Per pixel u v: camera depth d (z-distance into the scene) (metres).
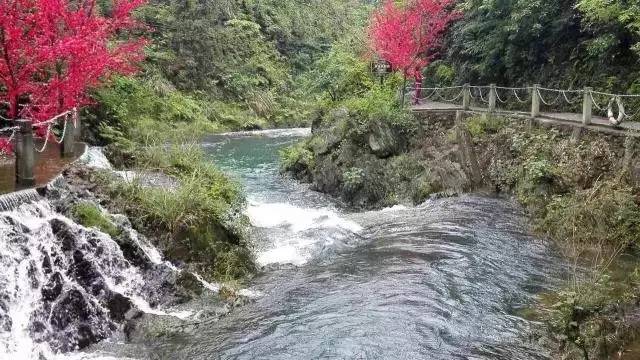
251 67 36.38
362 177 15.13
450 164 14.34
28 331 6.05
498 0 16.42
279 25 42.16
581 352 5.88
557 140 12.47
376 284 7.98
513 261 8.93
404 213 12.41
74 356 6.03
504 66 18.17
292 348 6.18
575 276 8.05
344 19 49.25
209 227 8.72
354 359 5.89
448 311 7.04
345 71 21.55
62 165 8.80
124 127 15.79
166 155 11.05
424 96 22.06
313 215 12.25
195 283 7.75
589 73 14.77
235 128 31.11
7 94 9.05
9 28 7.54
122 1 10.61
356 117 16.31
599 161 11.02
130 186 8.63
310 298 7.61
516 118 14.17
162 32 31.36
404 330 6.52
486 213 11.88
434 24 19.34
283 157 18.91
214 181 10.77
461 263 8.79
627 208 9.45
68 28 8.98
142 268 7.58
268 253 9.64
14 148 8.20
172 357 6.07
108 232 7.44
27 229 6.45
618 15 12.59
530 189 12.05
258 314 7.15
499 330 6.55
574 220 9.82
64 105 9.04
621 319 6.47
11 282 6.05
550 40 16.08
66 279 6.66
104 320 6.66
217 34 34.72
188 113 27.77
